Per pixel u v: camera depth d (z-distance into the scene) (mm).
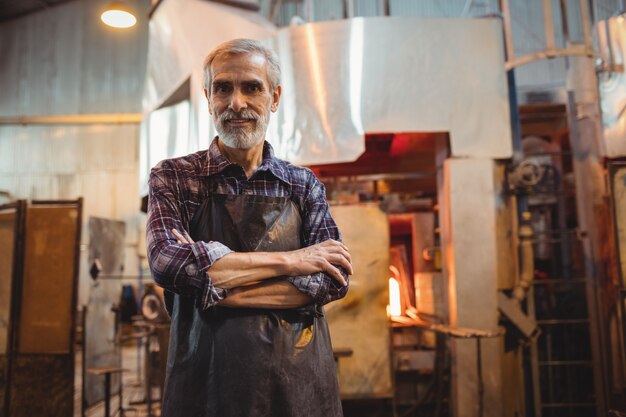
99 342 5820
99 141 11406
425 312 4926
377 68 4031
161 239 1269
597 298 4520
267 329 1290
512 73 4395
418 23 4062
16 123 11398
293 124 4082
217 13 4488
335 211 4344
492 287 3973
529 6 8977
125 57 11633
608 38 3688
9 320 4484
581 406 4848
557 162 6867
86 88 11578
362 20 4062
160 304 4793
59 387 4383
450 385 4340
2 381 4461
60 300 4461
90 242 5879
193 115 4484
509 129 4039
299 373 1304
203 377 1270
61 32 11727
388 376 4195
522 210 4398
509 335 4312
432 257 5094
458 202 4016
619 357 4230
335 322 4230
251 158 1432
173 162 1391
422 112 3998
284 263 1284
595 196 4648
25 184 11297
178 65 4758
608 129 3688
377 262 4301
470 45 4070
